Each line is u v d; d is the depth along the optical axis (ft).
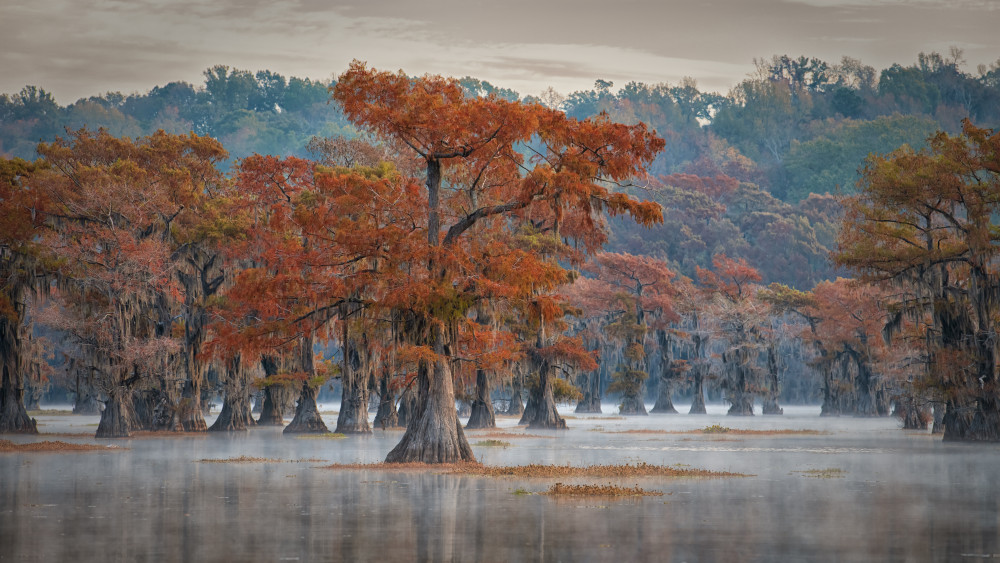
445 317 222.07
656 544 116.26
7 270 375.66
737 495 169.17
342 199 234.17
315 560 105.50
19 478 200.85
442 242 234.79
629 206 229.04
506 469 214.48
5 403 388.78
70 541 118.42
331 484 187.21
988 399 343.67
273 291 241.14
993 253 335.26
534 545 115.24
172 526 130.82
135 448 304.71
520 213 249.75
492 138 228.84
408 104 231.30
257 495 168.25
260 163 388.78
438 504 154.92
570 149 232.12
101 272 358.43
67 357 383.86
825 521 136.15
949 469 229.45
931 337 358.84
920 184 340.18
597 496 166.30
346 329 278.46
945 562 104.94
